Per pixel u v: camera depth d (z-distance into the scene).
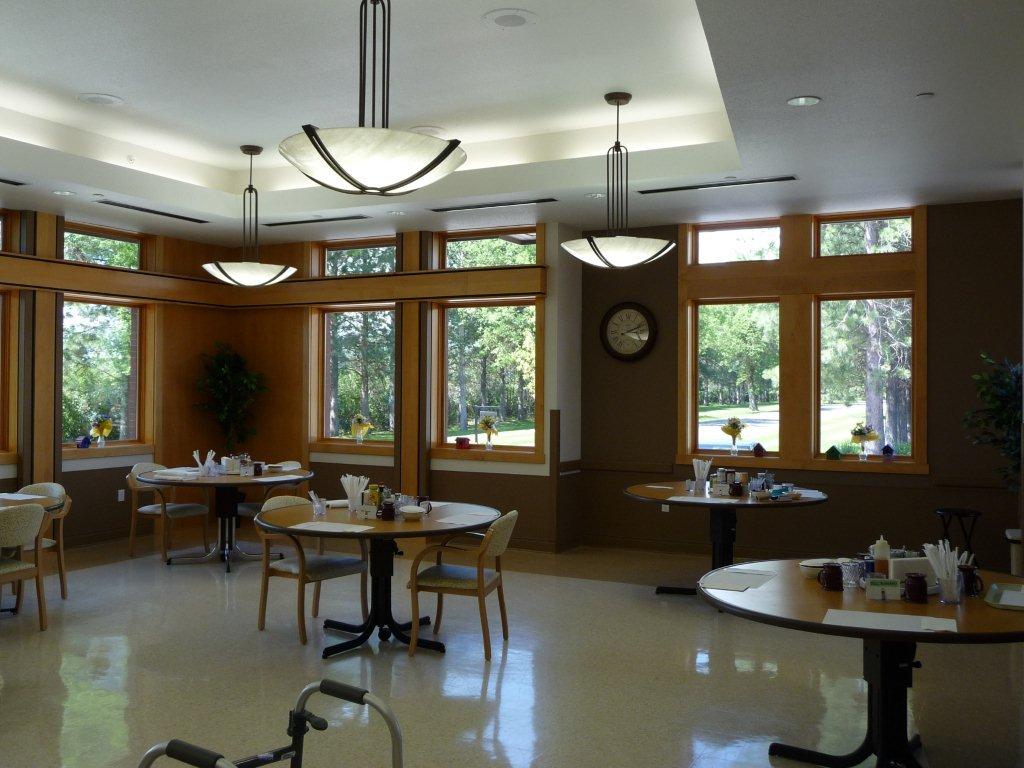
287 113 6.91
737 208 7.92
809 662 5.14
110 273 8.75
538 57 5.68
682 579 7.42
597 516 9.02
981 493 7.50
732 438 8.48
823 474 8.02
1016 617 3.19
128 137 7.56
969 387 7.56
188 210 8.19
